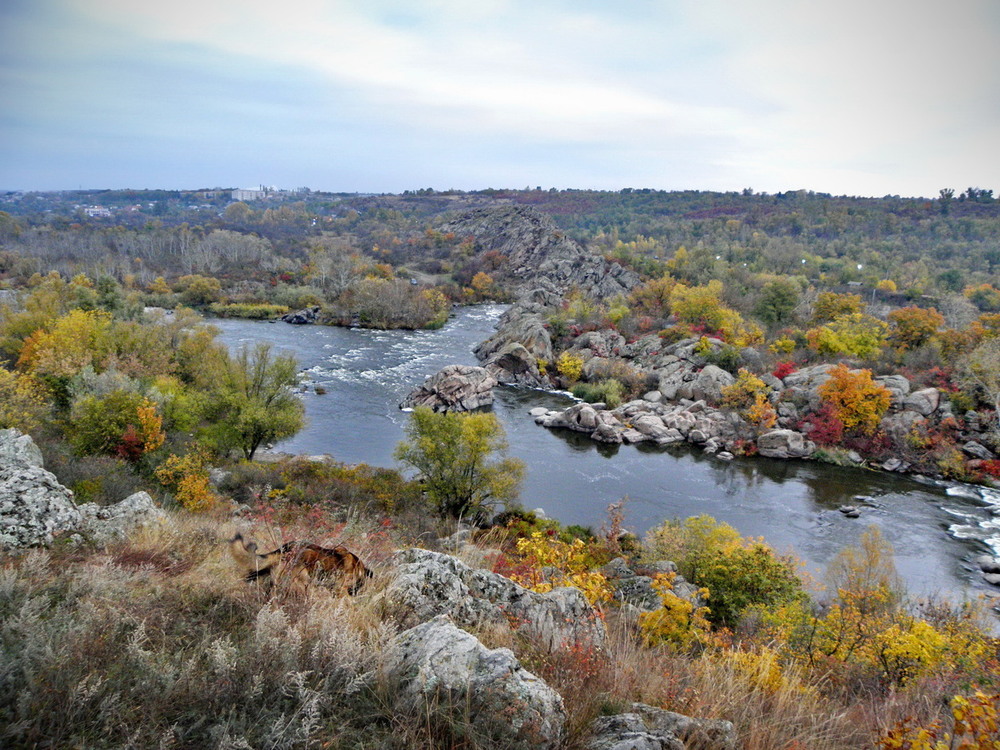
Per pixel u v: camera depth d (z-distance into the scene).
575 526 29.95
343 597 5.10
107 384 30.70
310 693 3.44
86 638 3.65
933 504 37.28
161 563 6.21
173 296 98.44
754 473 42.56
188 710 3.20
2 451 14.09
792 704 5.41
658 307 91.25
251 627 4.33
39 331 43.22
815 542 31.33
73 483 15.95
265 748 3.01
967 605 17.89
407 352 74.88
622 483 39.34
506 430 50.06
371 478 29.98
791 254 135.25
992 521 34.50
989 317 57.34
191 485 19.09
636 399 58.47
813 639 11.63
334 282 109.06
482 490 31.03
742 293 91.38
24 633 3.59
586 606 7.57
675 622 9.95
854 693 8.34
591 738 3.90
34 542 6.84
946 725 4.63
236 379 34.41
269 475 27.34
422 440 30.25
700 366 60.91
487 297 128.88
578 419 50.62
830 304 72.31
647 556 23.33
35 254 115.12
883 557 22.50
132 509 8.63
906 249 156.88
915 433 45.12
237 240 139.38
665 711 4.53
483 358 72.62
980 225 180.00
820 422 47.34
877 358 56.78
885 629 11.56
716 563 18.28
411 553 6.77
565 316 85.44
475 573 6.88
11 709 2.97
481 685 3.84
